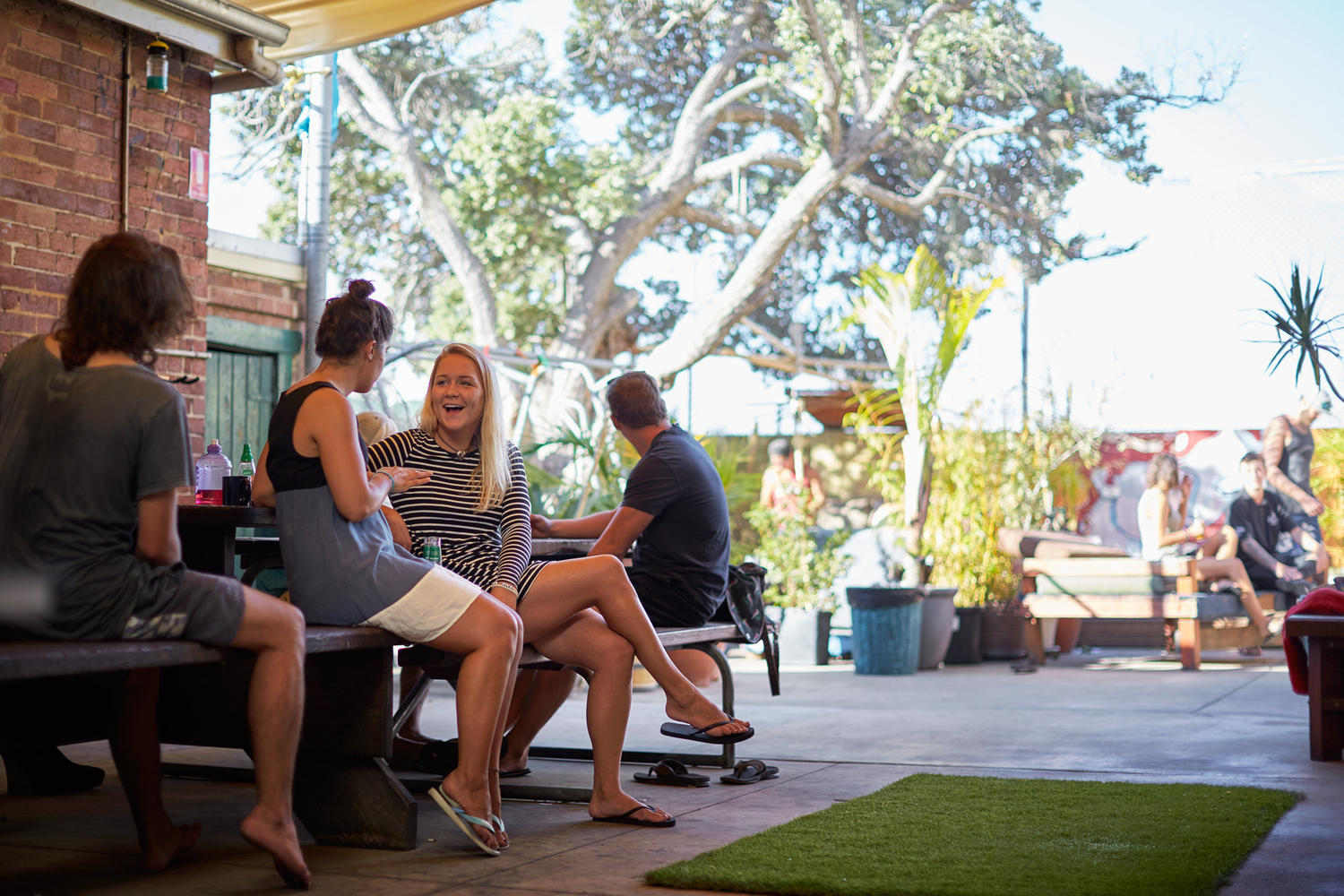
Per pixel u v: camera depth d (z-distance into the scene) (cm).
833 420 1477
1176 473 1086
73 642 289
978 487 1081
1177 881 318
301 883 318
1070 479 1221
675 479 480
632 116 1995
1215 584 1051
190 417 605
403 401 948
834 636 1091
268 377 897
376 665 362
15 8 534
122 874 336
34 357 308
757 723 655
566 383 1714
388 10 697
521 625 370
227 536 424
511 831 391
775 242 1658
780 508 1096
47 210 546
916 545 1059
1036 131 1809
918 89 1739
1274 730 620
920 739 594
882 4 1750
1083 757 536
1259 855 354
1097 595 1001
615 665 406
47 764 454
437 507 410
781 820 408
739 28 1845
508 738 493
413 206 1988
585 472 885
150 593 297
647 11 1866
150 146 590
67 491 294
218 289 844
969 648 1039
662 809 423
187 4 587
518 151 1809
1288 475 1123
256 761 313
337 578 349
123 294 304
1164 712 698
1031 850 354
